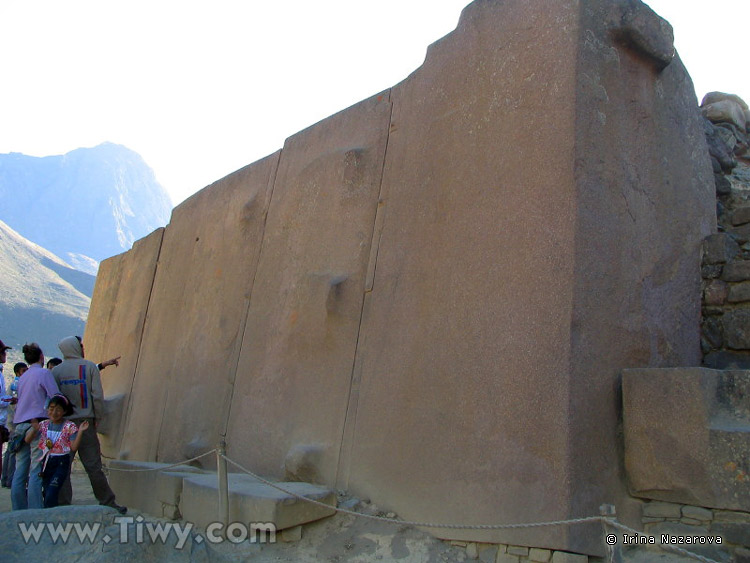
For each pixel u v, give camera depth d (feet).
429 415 14.84
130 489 19.52
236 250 25.67
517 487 12.71
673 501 12.52
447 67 17.25
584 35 14.26
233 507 14.84
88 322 43.16
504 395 13.39
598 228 13.62
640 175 14.92
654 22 15.16
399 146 18.53
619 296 13.83
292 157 23.95
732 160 20.11
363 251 18.72
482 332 14.21
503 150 14.94
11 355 104.58
